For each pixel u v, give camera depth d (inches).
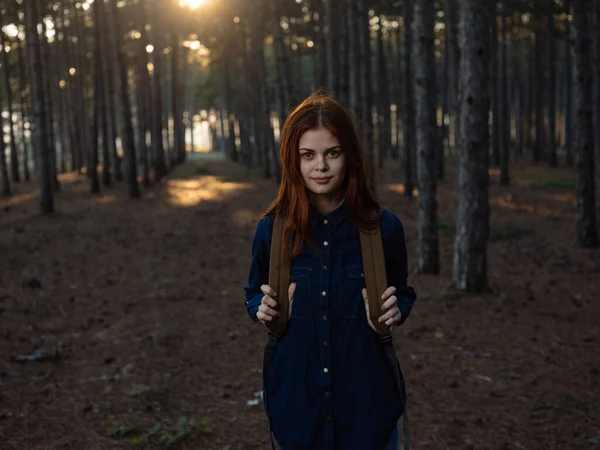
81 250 424.5
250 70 1349.7
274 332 79.0
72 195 779.4
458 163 309.1
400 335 248.1
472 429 166.6
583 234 425.1
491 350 228.7
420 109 353.7
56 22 1094.4
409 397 189.5
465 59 293.4
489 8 288.5
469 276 308.5
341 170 75.7
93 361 219.6
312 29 1159.0
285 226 78.6
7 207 640.4
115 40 737.6
